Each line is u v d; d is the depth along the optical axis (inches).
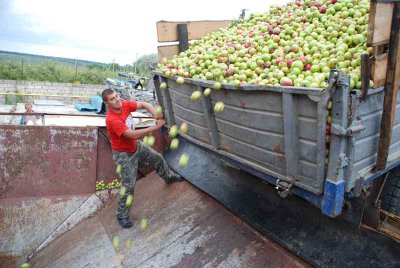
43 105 622.8
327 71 126.5
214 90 141.5
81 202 222.8
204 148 170.9
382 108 111.0
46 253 205.5
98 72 1273.4
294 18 181.8
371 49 118.3
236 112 134.9
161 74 183.0
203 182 199.9
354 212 140.6
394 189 142.6
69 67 1318.9
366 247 131.6
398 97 113.1
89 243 195.5
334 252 134.0
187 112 173.0
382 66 103.6
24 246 209.8
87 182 224.8
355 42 136.6
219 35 208.8
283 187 122.4
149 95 469.1
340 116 97.8
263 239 153.3
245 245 154.3
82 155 222.5
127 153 187.0
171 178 215.0
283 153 120.3
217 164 206.8
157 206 206.4
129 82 585.6
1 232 205.9
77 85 956.6
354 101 97.8
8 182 208.4
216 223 172.4
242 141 139.8
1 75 1115.9
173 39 227.3
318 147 105.0
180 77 160.6
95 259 180.5
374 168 117.1
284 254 142.9
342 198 106.4
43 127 212.4
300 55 141.9
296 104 108.0
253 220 160.2
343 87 95.3
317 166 108.2
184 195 202.5
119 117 180.1
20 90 911.7
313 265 132.0
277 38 163.9
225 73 147.2
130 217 205.2
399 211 143.5
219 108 135.5
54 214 216.8
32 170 212.7
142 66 1110.4
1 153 205.9
